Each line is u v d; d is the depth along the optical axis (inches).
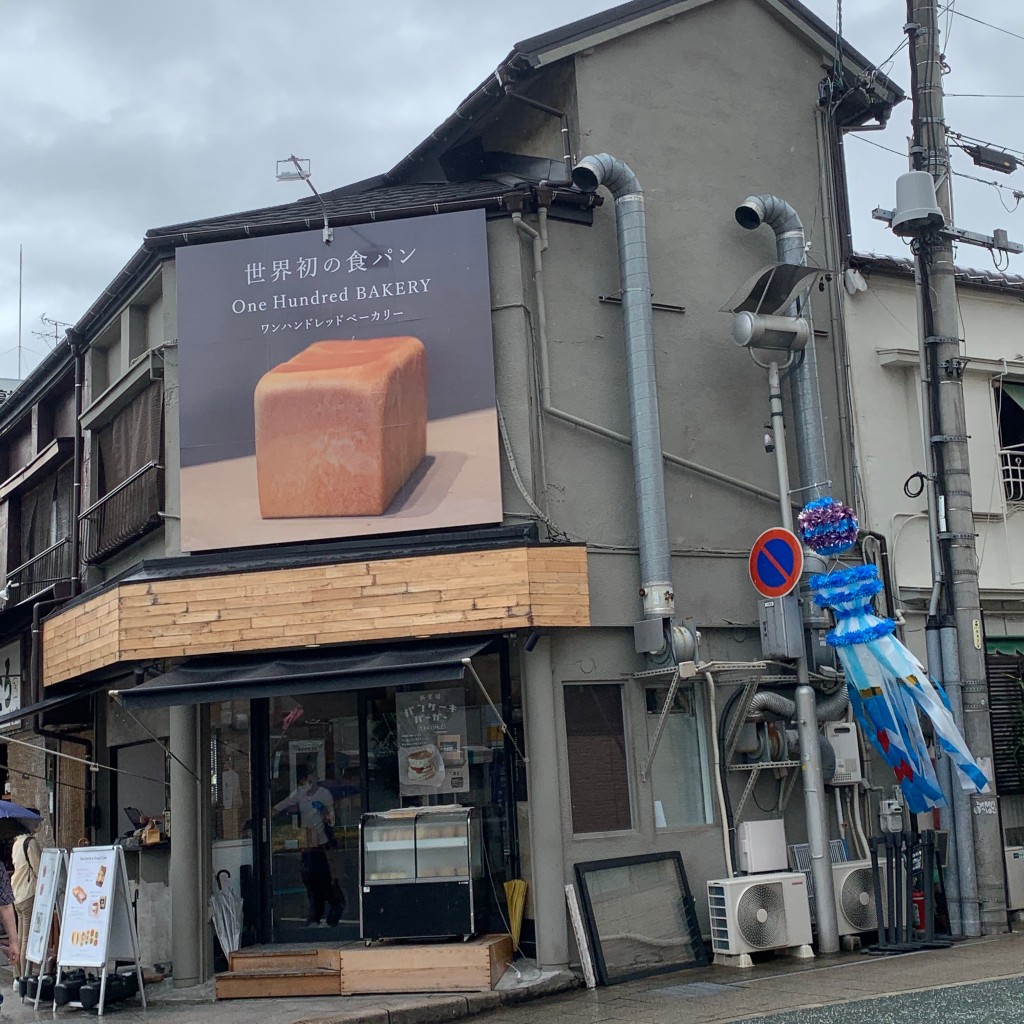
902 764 454.0
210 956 456.8
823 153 558.9
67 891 433.1
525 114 553.0
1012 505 589.0
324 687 409.4
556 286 483.5
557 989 414.3
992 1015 309.3
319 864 472.7
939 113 499.5
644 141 520.1
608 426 483.5
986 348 597.3
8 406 738.2
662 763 473.7
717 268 520.7
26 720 676.1
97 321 587.5
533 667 443.5
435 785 465.1
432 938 428.5
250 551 460.8
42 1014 419.2
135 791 562.6
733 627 491.2
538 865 432.1
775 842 464.4
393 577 432.1
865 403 554.3
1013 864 487.8
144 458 524.1
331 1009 393.1
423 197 497.7
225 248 483.5
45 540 702.5
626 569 473.7
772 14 560.1
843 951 450.0
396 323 467.8
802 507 507.2
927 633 480.4
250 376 471.8
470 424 456.4
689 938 444.8
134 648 447.2
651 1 528.4
